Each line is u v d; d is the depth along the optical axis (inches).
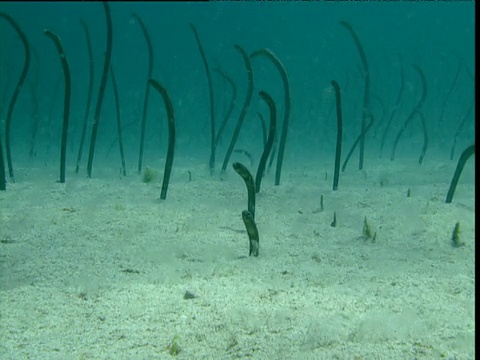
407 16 2021.4
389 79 801.6
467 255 173.9
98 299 133.0
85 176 362.9
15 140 751.1
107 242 189.8
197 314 120.1
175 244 186.4
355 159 514.6
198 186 313.7
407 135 741.9
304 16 2282.2
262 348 100.6
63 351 104.4
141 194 286.0
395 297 129.8
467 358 92.0
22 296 136.5
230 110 382.9
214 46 1630.2
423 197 273.1
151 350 103.3
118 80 1653.5
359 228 214.2
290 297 130.4
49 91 978.1
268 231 208.2
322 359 93.4
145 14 2915.8
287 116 313.1
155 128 839.1
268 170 374.6
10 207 247.4
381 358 93.0
